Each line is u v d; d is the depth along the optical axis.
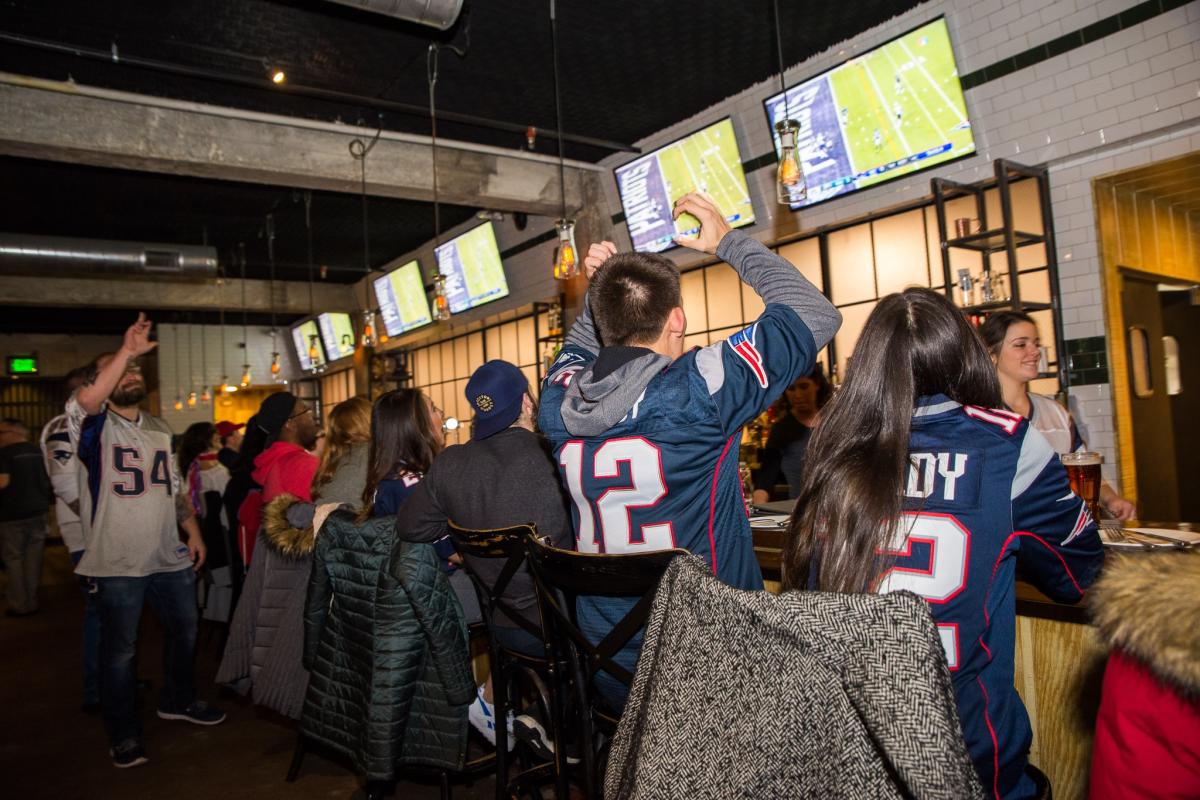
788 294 1.40
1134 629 0.70
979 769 1.00
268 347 13.51
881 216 4.89
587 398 1.35
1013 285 3.66
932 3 4.27
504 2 4.23
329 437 2.94
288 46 4.73
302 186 5.95
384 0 3.31
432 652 2.15
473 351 9.61
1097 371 3.91
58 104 4.94
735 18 4.44
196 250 8.32
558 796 1.67
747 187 5.45
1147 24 3.55
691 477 1.31
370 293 11.26
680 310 1.46
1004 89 4.06
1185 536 1.54
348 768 2.83
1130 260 4.08
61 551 10.39
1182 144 3.57
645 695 0.80
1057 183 4.00
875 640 0.67
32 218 7.86
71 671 4.27
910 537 1.04
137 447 2.98
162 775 2.81
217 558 4.32
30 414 13.20
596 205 6.79
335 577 2.33
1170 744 0.69
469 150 6.27
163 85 5.27
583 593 1.42
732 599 0.73
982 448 1.05
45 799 2.63
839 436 1.16
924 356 1.13
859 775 0.65
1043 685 1.56
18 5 4.22
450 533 1.84
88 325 13.04
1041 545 1.09
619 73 5.14
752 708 0.69
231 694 3.75
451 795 2.49
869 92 4.48
